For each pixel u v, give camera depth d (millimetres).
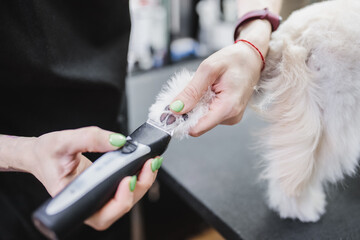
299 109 384
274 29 437
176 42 1021
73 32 471
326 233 432
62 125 518
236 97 363
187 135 363
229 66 362
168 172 552
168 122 349
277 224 450
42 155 324
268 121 421
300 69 371
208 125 358
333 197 493
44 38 428
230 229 447
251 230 441
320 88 375
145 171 317
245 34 405
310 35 366
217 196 500
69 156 321
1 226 569
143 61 930
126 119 631
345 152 398
